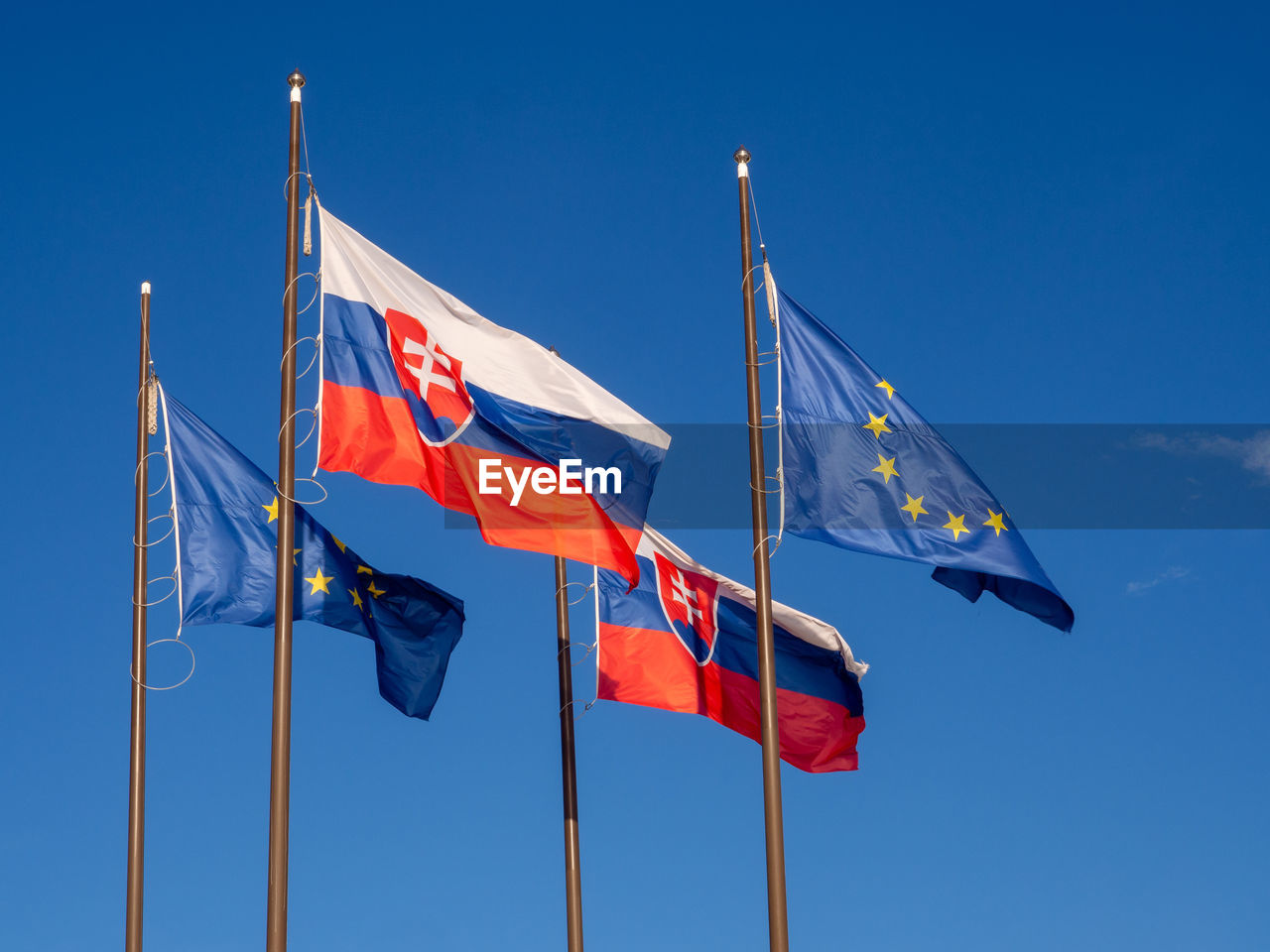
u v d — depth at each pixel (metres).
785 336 21.69
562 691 25.94
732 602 25.69
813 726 25.38
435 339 21.86
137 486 23.30
